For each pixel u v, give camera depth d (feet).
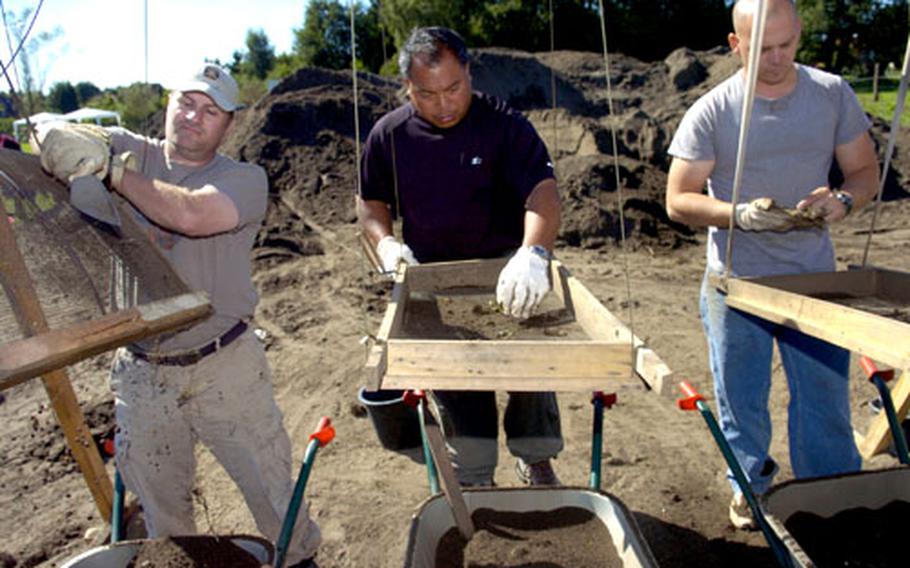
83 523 11.55
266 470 8.73
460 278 9.82
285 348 19.74
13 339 5.25
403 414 12.05
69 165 6.10
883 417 11.73
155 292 6.17
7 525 11.59
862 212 36.60
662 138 40.04
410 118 9.93
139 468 8.25
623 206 33.58
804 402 9.53
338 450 13.96
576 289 8.37
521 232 10.50
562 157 40.27
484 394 10.11
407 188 10.16
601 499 7.86
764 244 9.50
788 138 9.14
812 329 7.54
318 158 41.19
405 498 12.24
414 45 8.77
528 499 8.05
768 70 8.61
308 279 26.71
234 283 8.31
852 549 7.50
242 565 7.13
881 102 73.67
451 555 7.55
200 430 8.47
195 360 8.07
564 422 14.75
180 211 7.03
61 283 6.02
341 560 10.73
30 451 13.89
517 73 59.21
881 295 9.12
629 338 6.42
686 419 14.80
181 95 7.84
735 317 9.50
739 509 10.80
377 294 24.68
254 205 8.18
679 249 31.45
